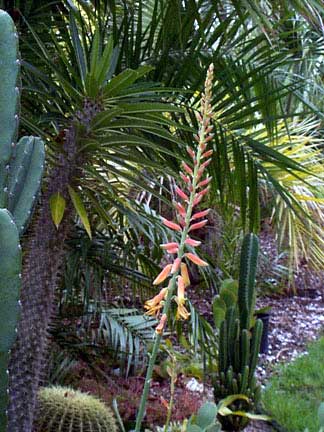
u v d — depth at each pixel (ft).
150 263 7.54
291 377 10.28
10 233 2.30
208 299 12.36
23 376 4.87
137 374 9.45
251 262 7.43
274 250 15.31
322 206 10.81
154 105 4.35
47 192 4.98
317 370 10.57
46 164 5.67
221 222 11.64
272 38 6.06
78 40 4.96
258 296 15.28
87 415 5.61
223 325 7.29
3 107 2.55
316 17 5.03
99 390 8.32
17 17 5.59
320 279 15.93
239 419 7.06
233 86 6.03
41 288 4.95
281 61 6.61
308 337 12.89
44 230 4.99
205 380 8.72
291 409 8.64
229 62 6.25
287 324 13.64
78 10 5.50
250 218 6.69
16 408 4.83
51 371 7.66
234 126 6.27
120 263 7.97
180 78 5.95
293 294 15.75
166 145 5.84
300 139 10.89
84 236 7.02
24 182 3.20
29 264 5.01
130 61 5.85
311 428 8.05
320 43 7.11
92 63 4.38
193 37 5.90
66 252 6.86
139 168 6.98
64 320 8.72
